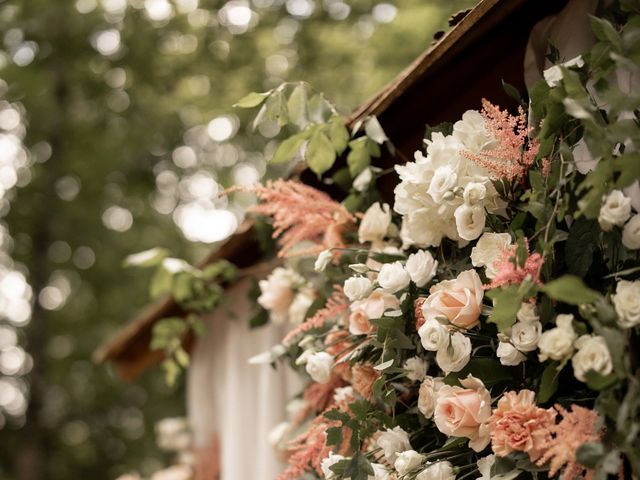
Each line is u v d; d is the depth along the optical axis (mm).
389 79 6922
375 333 1923
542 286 1476
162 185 9531
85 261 9680
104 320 9711
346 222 2191
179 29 7723
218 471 3412
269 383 2945
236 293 3229
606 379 1401
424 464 1765
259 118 2168
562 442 1425
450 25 2035
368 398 1957
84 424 9688
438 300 1697
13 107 8883
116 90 8383
